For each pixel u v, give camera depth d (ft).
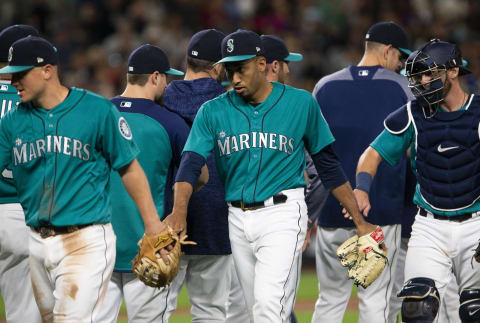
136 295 67.62
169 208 72.02
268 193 64.59
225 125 65.87
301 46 223.92
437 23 235.81
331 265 80.59
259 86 65.16
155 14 222.48
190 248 72.49
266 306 62.59
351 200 67.36
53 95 57.36
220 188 72.95
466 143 64.49
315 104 66.54
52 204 56.85
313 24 231.09
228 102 66.49
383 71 80.69
